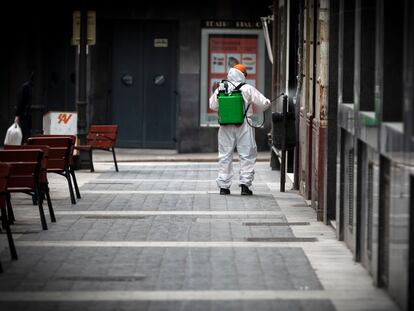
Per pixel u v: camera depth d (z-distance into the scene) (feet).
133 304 57.88
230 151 108.88
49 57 175.42
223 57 172.55
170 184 120.57
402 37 60.18
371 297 59.57
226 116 107.45
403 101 56.70
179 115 173.58
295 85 124.88
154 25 174.29
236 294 60.34
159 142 176.14
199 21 171.73
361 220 69.72
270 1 170.40
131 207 98.99
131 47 174.60
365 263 67.97
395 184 56.75
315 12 98.94
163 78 174.81
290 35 124.88
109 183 121.39
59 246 76.69
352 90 79.61
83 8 141.08
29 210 96.58
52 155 100.07
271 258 71.97
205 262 70.33
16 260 71.10
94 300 58.95
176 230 84.28
